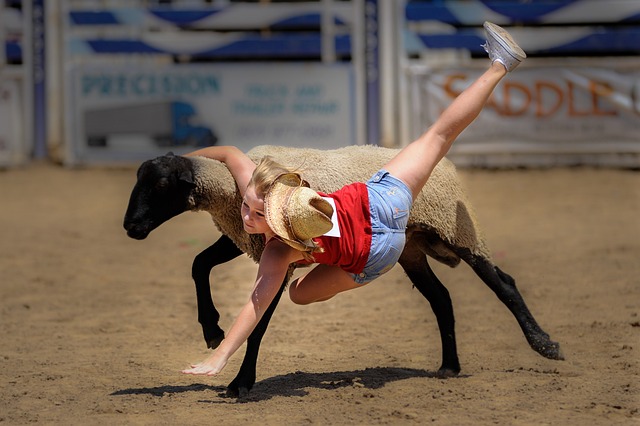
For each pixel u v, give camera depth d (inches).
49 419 331.9
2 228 840.9
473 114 349.4
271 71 1134.4
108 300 567.8
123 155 1163.3
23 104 1190.9
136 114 1156.5
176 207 368.2
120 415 335.6
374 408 340.8
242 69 1136.8
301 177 337.1
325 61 1156.5
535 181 1051.3
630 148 1107.9
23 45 1185.4
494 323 494.0
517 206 914.7
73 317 523.8
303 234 322.0
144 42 1168.2
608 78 1104.8
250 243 374.6
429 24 1213.1
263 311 326.6
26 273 652.1
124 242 776.9
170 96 1147.3
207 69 1141.1
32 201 983.0
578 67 1106.1
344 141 1138.7
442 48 1137.4
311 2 1153.4
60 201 981.8
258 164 365.4
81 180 1097.4
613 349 429.4
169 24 1170.6
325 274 350.6
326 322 502.0
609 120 1107.9
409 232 383.9
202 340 467.5
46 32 1185.4
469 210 392.2
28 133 1195.9
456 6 1141.1
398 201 340.5
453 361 394.3
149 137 1156.5
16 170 1160.2
